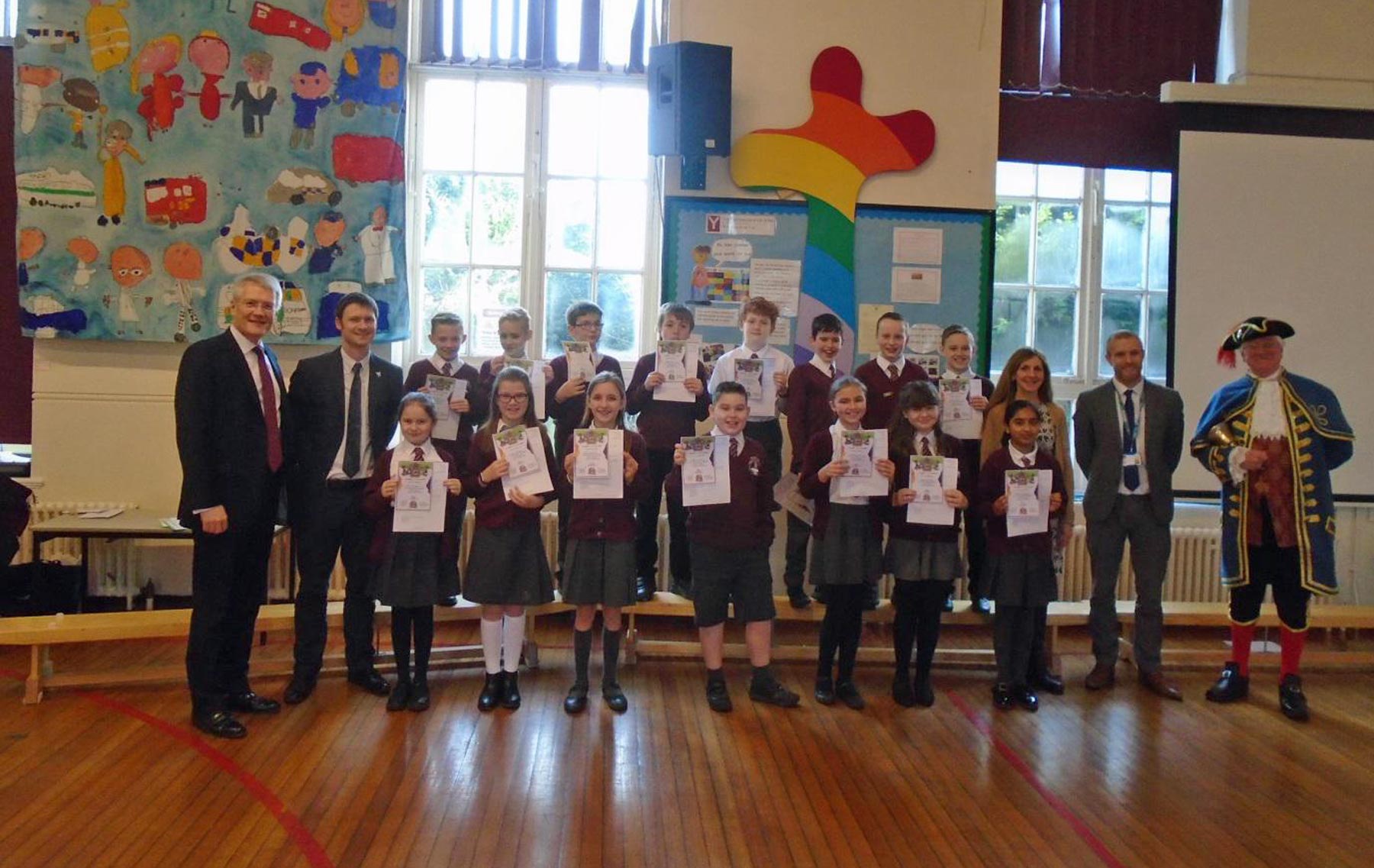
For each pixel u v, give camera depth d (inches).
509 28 199.8
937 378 189.3
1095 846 102.9
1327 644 181.2
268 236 189.0
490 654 140.9
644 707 142.9
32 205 183.6
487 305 203.3
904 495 140.8
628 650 163.8
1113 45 202.2
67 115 183.6
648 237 202.5
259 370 132.6
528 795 112.0
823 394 160.6
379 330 192.1
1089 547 156.7
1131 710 146.6
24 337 193.0
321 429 140.0
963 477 146.0
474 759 122.0
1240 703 151.0
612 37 201.5
